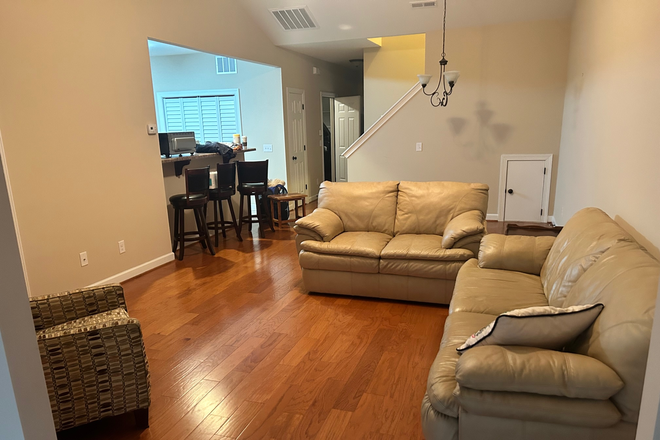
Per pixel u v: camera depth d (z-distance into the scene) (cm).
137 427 208
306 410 217
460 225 333
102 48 377
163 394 233
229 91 724
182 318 327
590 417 141
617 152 276
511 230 373
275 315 328
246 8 575
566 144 511
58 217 345
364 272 346
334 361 262
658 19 208
